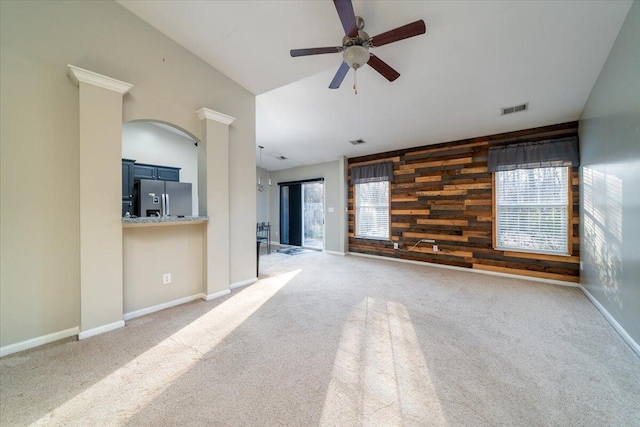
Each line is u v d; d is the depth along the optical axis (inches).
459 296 131.2
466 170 183.9
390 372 70.9
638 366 73.2
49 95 84.5
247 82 140.1
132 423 54.1
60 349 81.4
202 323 100.5
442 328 96.6
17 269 80.0
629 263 85.2
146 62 106.8
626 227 87.2
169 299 117.0
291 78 134.0
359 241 244.2
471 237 181.9
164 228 115.3
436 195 197.2
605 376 69.0
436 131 176.4
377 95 141.5
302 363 74.9
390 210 222.2
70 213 89.1
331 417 55.6
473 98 135.6
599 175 112.2
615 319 95.9
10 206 78.7
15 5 78.5
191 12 100.9
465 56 107.3
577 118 143.9
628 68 84.1
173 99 115.6
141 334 91.7
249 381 67.1
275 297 129.7
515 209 165.8
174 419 55.1
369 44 81.3
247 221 149.6
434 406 58.7
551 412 56.9
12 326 79.3
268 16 98.9
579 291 137.9
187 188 187.6
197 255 127.3
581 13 84.3
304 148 231.9
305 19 97.9
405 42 101.9
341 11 69.8
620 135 91.1
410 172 210.8
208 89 128.5
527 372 70.8
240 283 146.5
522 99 131.9
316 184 289.6
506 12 86.3
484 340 87.8
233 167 140.9
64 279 88.0
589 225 126.5
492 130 167.6
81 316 88.7
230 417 55.7
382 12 90.7
